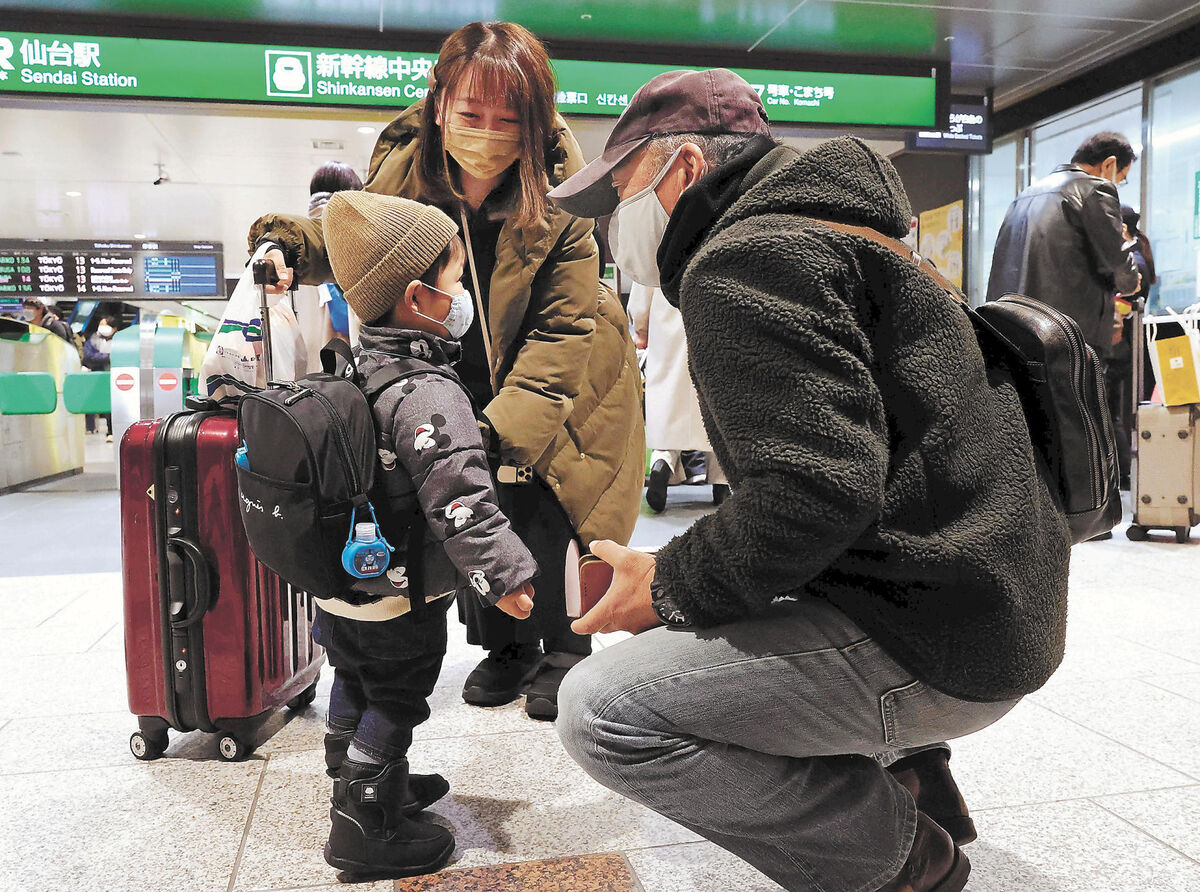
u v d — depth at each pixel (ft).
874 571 3.33
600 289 8.48
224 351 7.21
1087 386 3.70
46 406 23.66
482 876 5.21
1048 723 7.50
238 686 6.79
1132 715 7.66
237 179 31.86
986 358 3.75
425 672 5.26
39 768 6.88
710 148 3.85
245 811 6.12
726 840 3.82
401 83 18.61
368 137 26.86
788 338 3.08
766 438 3.07
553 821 5.92
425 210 5.15
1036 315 3.72
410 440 4.65
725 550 3.22
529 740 7.36
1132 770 6.59
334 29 18.33
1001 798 6.17
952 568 3.21
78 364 32.71
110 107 18.30
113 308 43.16
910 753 4.98
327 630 5.26
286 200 35.06
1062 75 27.25
